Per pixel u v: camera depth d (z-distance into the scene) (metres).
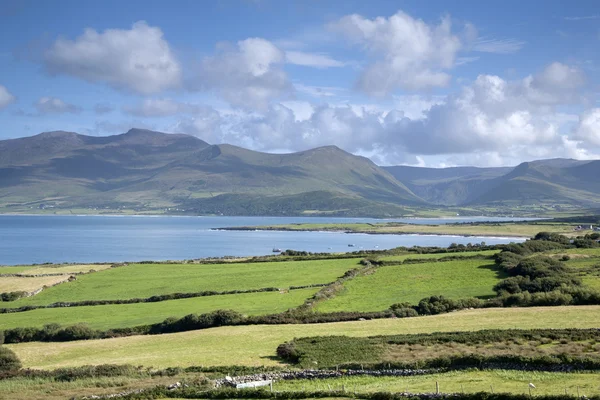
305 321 70.50
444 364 46.47
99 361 55.25
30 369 52.94
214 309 81.00
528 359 45.16
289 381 45.56
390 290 90.62
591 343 50.25
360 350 52.44
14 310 86.50
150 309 84.31
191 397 41.81
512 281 86.25
